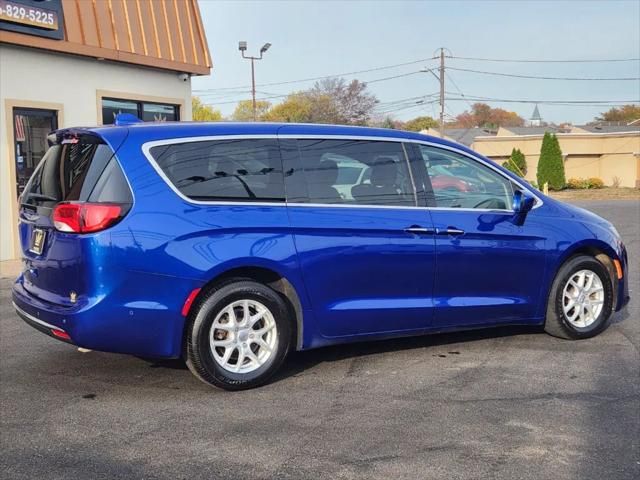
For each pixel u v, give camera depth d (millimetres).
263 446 3828
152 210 4391
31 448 3818
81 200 4398
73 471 3537
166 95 13883
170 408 4414
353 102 68250
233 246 4547
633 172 47531
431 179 5391
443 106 52344
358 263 4980
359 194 5078
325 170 4996
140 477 3465
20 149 11195
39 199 4844
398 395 4652
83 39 11781
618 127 64312
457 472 3512
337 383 4906
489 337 6148
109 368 5262
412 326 5281
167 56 13438
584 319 6078
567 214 5988
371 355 5590
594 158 49000
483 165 5672
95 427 4109
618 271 6227
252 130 4855
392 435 3975
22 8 10578
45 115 11586
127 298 4324
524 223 5695
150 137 4559
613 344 5945
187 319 4543
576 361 5430
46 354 5656
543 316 5879
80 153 4672
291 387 4824
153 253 4348
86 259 4285
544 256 5742
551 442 3879
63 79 11766
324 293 4902
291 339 4941
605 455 3713
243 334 4699
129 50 12609
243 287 4633
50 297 4605
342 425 4125
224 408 4414
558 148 42844
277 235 4707
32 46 10961
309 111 68000
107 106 12773
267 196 4758
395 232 5090
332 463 3613
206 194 4582
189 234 4441
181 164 4574
